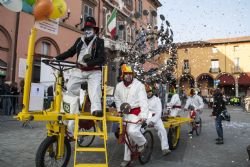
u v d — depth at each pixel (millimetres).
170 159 6477
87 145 7355
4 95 11992
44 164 4500
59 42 17328
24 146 7039
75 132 4387
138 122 5289
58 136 4723
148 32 10742
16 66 14742
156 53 10266
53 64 4844
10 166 5352
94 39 5051
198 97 10359
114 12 18297
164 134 6785
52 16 7465
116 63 12859
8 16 14359
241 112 25203
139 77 8898
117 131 5941
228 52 43969
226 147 8125
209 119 17031
